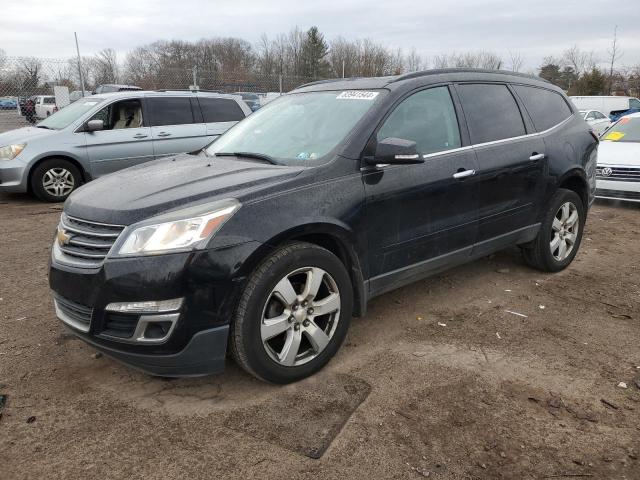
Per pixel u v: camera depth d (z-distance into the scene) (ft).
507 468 8.23
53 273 10.08
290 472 8.11
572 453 8.58
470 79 14.58
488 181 13.91
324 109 13.06
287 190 10.24
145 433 9.04
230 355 10.18
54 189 29.53
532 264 17.06
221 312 9.29
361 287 11.54
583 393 10.28
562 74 133.69
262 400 9.96
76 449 8.63
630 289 15.93
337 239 10.93
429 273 13.37
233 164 11.94
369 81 13.39
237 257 9.29
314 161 11.28
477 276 16.88
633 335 12.80
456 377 10.81
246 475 8.05
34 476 8.02
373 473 8.11
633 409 9.77
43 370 11.01
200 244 9.06
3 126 44.55
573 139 16.96
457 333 12.83
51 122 31.73
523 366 11.28
